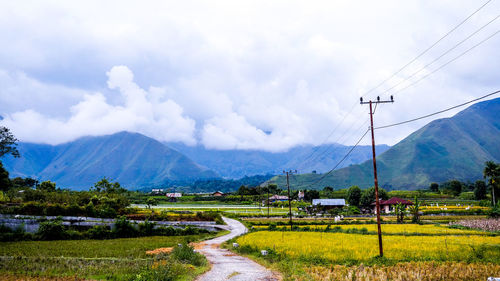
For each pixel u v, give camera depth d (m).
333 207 152.38
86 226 79.81
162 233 73.94
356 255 39.72
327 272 29.83
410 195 187.38
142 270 27.67
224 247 54.66
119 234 67.19
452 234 63.22
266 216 119.06
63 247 48.12
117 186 149.25
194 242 62.25
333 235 63.84
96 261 36.53
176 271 28.52
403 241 52.25
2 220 78.50
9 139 99.19
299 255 39.62
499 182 133.38
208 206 167.62
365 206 155.62
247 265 35.66
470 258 36.91
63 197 109.94
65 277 28.02
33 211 89.25
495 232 64.88
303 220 103.62
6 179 101.69
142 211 109.62
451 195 191.75
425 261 35.69
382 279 27.00
